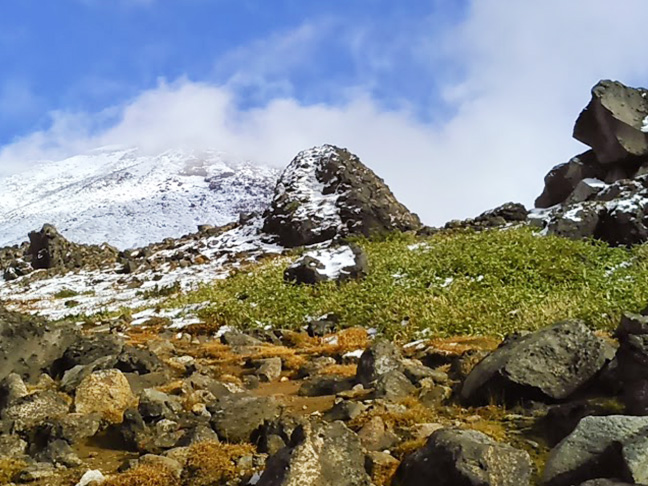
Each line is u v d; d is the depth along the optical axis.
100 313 18.81
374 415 6.76
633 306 11.17
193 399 7.77
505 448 5.07
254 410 6.84
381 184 28.52
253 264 24.34
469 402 7.25
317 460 5.02
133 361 9.51
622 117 21.27
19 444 6.69
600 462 4.94
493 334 11.27
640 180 19.41
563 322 7.41
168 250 30.98
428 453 5.16
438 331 11.98
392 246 21.52
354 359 10.77
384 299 14.62
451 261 16.77
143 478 5.63
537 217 21.14
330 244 25.34
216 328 15.13
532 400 6.90
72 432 6.93
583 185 21.19
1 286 30.31
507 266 15.70
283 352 11.71
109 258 33.19
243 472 5.69
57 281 28.98
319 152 30.38
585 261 15.65
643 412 5.98
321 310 15.23
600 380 6.85
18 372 8.99
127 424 6.81
